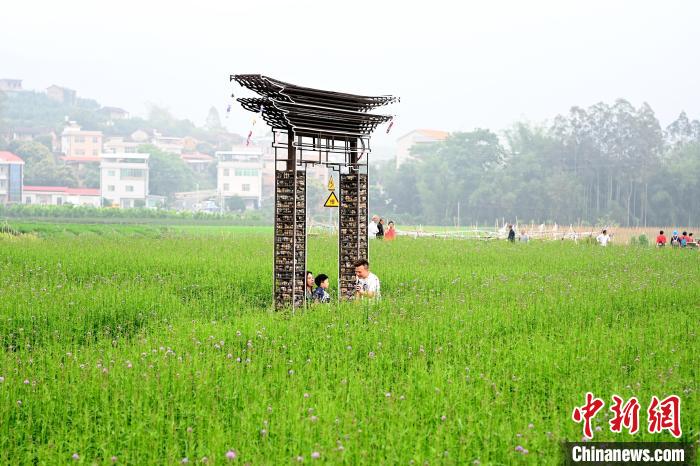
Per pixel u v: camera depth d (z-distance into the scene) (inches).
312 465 484.4
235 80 1107.3
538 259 1803.6
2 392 605.9
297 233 1133.7
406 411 573.0
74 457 493.7
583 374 687.1
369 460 498.0
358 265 1104.2
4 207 5920.3
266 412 580.4
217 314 1052.5
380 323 889.5
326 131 1178.0
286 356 767.7
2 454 516.7
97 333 945.5
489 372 681.0
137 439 534.9
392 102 1199.6
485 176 7239.2
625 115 7416.3
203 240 2294.5
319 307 981.2
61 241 2092.8
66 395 618.2
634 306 1087.6
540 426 553.6
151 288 1165.7
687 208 7091.5
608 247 2426.2
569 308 1019.3
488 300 1082.1
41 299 1016.2
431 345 815.1
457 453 509.7
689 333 880.9
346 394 627.5
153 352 730.8
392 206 7736.2
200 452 511.2
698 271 1578.5
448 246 2218.3
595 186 7327.8
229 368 685.9
